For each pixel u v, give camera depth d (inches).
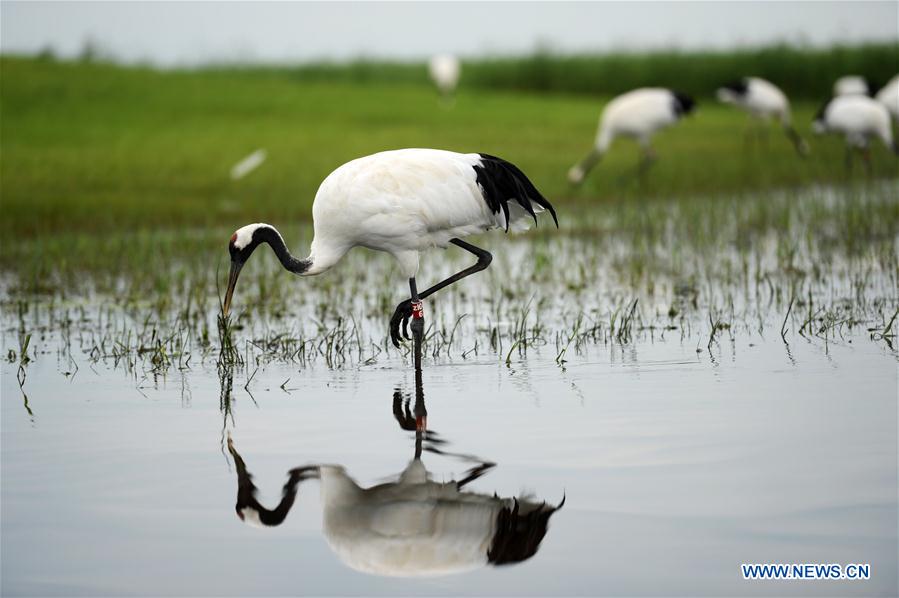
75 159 1071.6
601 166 1171.9
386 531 277.0
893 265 636.7
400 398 392.8
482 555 263.9
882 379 400.8
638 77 1973.4
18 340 499.2
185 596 244.1
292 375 430.6
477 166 487.2
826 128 1122.7
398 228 472.1
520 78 2044.8
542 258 665.0
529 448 330.6
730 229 808.3
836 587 242.5
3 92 1390.3
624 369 424.2
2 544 268.7
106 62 1696.6
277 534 276.2
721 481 299.4
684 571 250.1
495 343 475.8
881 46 1907.0
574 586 244.8
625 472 308.0
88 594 244.7
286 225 848.3
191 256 715.4
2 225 825.5
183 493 301.9
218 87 1560.0
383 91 1711.4
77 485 307.3
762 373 412.8
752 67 1931.6
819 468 308.0
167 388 413.4
